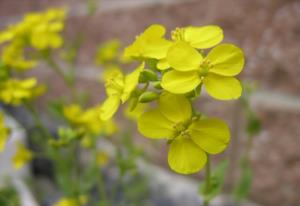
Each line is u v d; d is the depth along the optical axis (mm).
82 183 168
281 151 171
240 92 78
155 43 86
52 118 279
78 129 146
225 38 183
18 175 236
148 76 86
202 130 79
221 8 183
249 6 173
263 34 170
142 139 232
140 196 219
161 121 80
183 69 78
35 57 168
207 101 192
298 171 168
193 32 87
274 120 171
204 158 80
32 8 301
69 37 272
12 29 155
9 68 147
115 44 210
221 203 191
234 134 184
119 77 90
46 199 235
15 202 186
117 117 244
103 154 171
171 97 80
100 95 255
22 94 138
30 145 253
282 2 163
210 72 79
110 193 233
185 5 199
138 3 223
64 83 281
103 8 245
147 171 226
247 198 187
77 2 263
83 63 265
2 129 149
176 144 81
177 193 214
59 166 160
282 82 166
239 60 79
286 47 163
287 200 173
